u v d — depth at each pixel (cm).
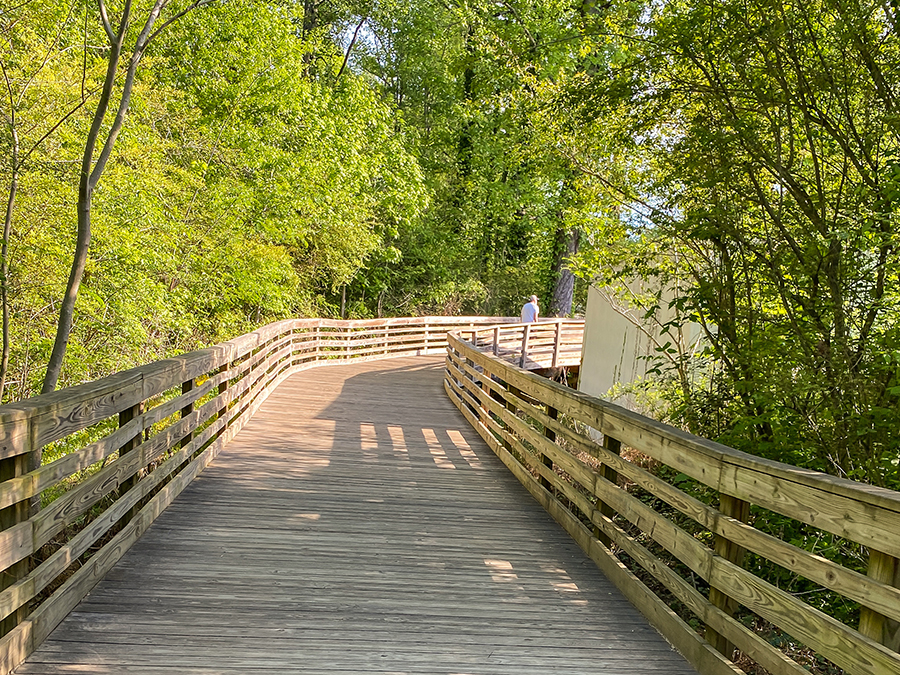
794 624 244
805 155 456
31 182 745
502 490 571
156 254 930
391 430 799
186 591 334
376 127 1884
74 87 788
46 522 276
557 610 345
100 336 884
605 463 419
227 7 1388
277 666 272
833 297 375
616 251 610
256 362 863
